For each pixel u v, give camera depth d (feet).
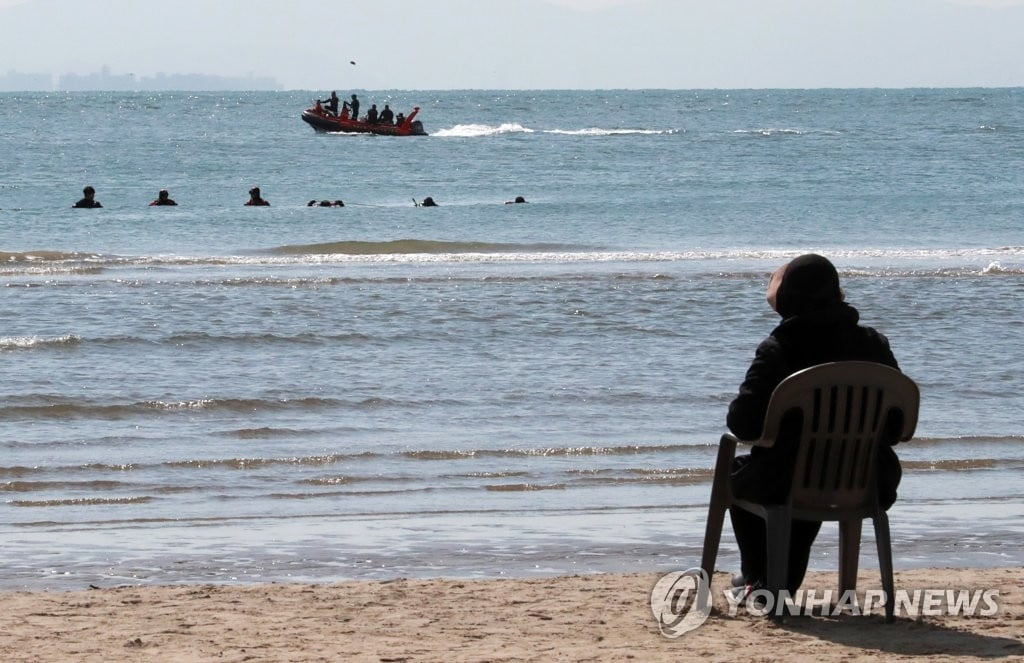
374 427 57.26
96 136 418.92
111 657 26.78
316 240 144.36
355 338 77.51
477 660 26.22
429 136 414.62
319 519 43.60
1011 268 113.80
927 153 317.63
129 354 72.23
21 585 35.50
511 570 37.50
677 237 150.10
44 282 100.58
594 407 61.26
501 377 67.41
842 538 30.12
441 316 85.05
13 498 45.93
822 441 27.58
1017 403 63.21
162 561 38.22
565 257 124.06
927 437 56.13
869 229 158.40
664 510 45.14
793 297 28.53
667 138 399.44
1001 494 47.73
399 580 34.94
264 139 392.47
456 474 49.85
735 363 71.36
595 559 38.70
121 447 53.26
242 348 74.59
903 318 86.17
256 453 52.47
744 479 28.32
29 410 58.54
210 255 128.26
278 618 30.50
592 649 27.20
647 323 83.51
